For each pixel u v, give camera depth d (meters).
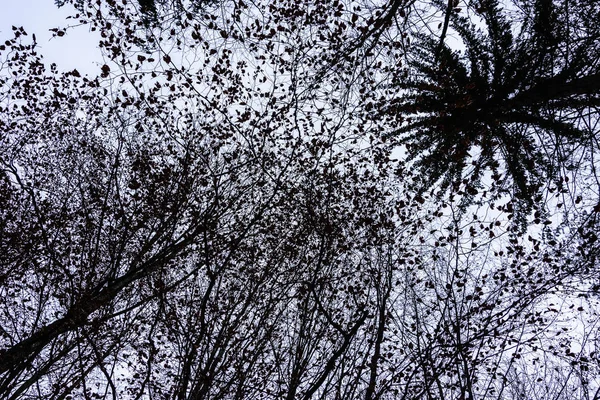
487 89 8.72
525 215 8.20
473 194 9.15
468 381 4.16
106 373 3.50
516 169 8.52
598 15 6.16
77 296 4.96
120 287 5.43
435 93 9.61
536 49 7.06
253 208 7.07
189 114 8.58
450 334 5.06
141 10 7.36
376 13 6.50
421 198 8.88
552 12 6.49
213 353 3.84
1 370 4.07
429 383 4.52
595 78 6.33
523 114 7.93
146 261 5.89
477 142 9.65
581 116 5.64
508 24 8.02
